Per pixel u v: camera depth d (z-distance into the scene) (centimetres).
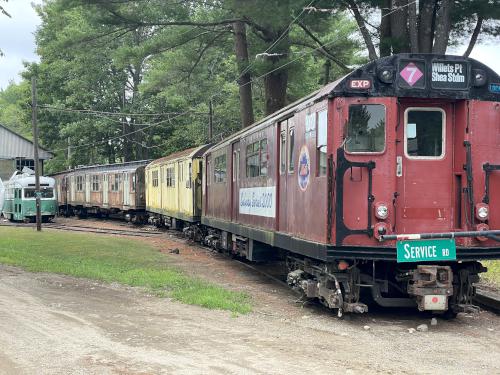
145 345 751
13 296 1094
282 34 2188
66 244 2070
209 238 2016
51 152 5294
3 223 3675
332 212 863
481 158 874
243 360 684
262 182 1303
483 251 862
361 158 864
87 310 976
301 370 647
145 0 2369
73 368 654
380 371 648
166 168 2745
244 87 2580
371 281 909
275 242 1176
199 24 2473
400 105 891
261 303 1065
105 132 4909
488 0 1642
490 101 880
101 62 4669
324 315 957
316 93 984
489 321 933
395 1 1755
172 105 4469
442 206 895
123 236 2536
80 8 2491
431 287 862
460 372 654
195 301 1034
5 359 689
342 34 2531
